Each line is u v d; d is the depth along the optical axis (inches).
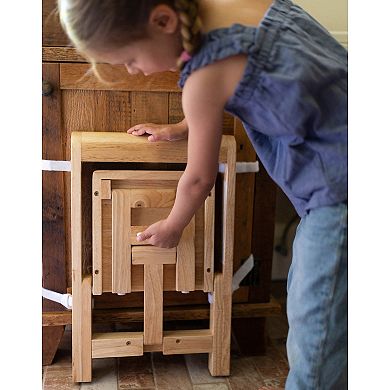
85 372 47.6
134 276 47.0
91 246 48.4
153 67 34.7
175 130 45.3
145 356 52.6
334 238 34.5
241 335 53.1
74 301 46.6
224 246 47.7
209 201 46.7
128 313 49.6
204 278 47.7
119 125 47.6
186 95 33.7
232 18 34.1
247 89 32.9
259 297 52.7
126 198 45.5
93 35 32.4
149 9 32.1
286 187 36.8
